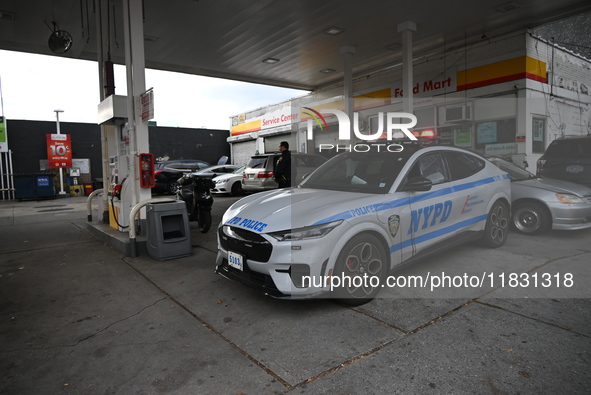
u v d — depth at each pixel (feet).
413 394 6.86
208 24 28.58
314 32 30.99
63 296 12.59
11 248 19.81
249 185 39.88
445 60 36.42
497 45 32.42
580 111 29.30
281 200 11.85
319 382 7.35
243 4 25.40
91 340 9.47
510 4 26.63
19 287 13.58
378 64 41.27
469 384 7.04
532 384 6.94
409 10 27.25
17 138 59.98
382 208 10.88
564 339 8.39
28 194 49.85
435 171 13.03
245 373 7.78
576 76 34.47
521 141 23.63
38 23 28.02
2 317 11.02
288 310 10.75
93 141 65.82
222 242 11.82
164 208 16.60
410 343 8.60
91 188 60.75
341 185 12.92
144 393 7.27
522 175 18.04
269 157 38.78
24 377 7.91
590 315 9.36
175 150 77.25
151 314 10.94
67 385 7.59
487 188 14.39
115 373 7.97
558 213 15.34
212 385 7.43
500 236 15.15
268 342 9.00
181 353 8.69
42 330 10.10
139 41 17.84
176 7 25.57
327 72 43.60
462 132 24.59
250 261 10.39
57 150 60.85
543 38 32.58
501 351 8.07
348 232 10.05
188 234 17.16
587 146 16.47
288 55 36.60
